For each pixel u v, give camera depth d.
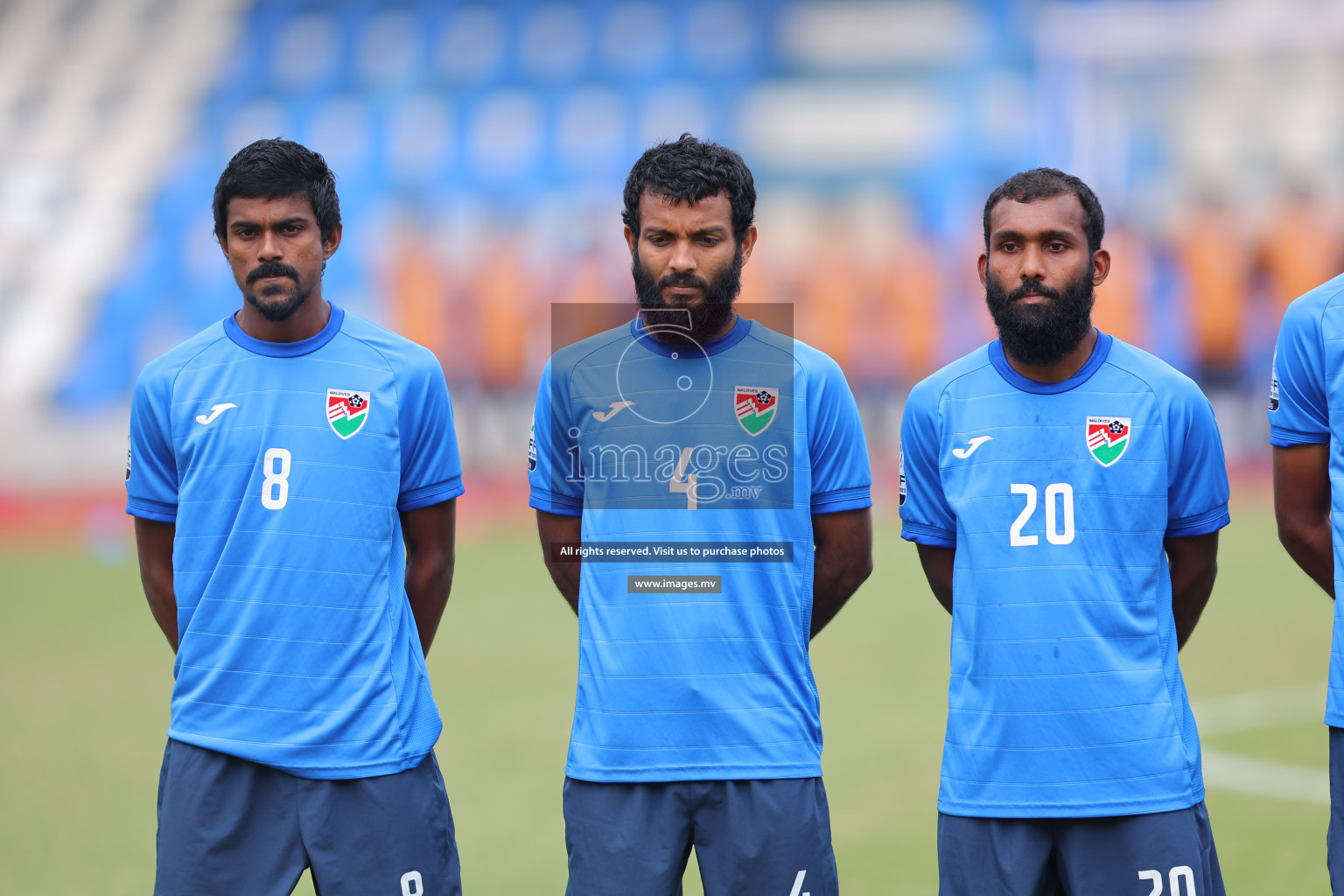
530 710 12.86
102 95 45.97
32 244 42.28
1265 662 14.20
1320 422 5.68
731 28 43.56
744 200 5.42
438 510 5.85
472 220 40.22
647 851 5.28
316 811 5.36
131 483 5.71
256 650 5.42
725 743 5.30
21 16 48.66
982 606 5.36
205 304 40.28
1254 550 22.02
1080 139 39.47
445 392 5.85
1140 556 5.31
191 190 43.03
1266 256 34.72
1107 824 5.20
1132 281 34.78
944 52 41.50
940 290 36.66
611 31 44.59
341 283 39.44
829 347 34.69
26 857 8.80
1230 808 9.27
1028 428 5.41
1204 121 38.53
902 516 5.86
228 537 5.48
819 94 42.06
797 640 5.47
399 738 5.46
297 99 45.00
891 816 9.41
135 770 10.98
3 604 19.66
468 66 44.75
